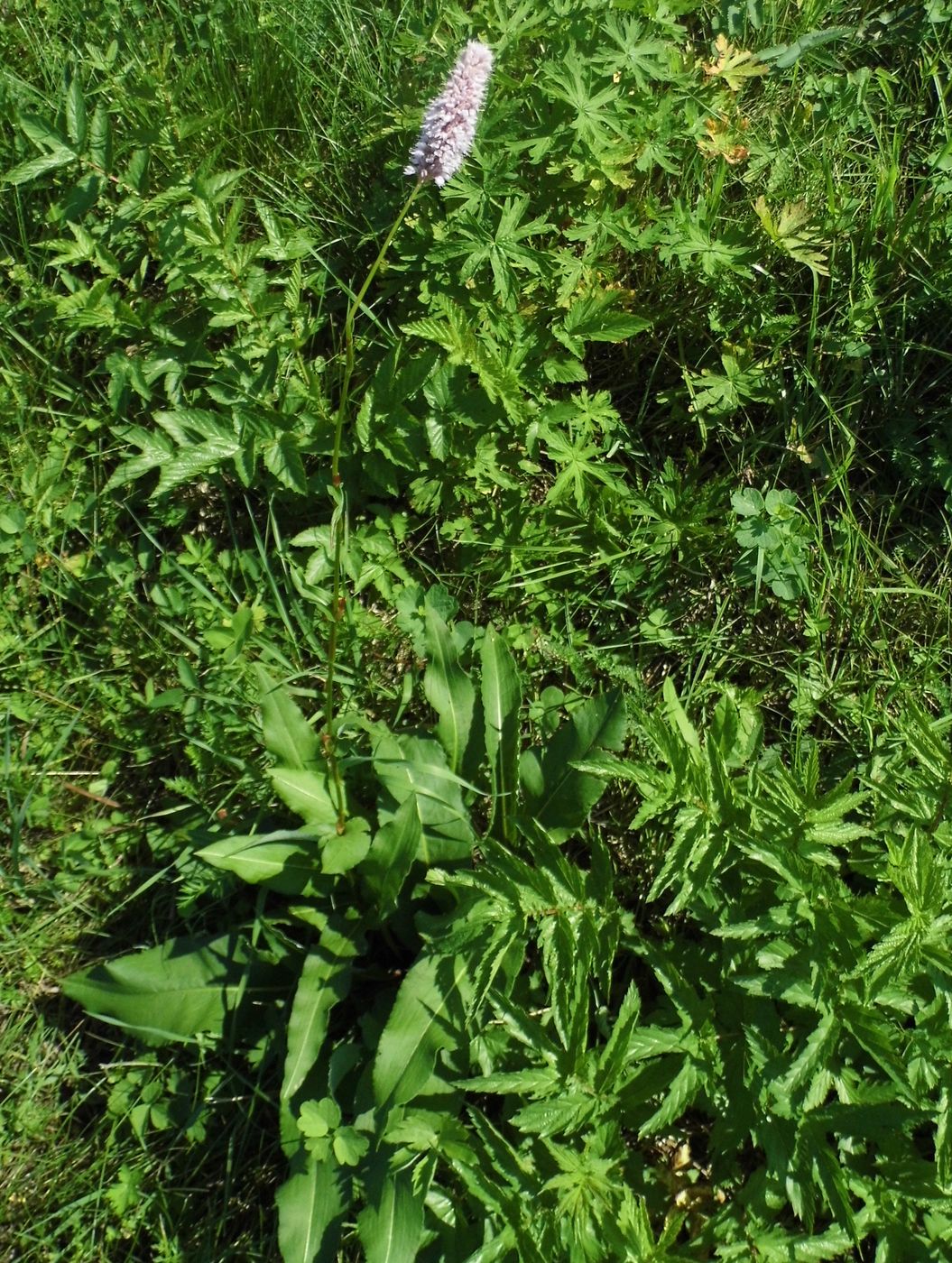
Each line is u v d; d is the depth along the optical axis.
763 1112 0.48
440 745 0.59
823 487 0.73
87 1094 0.57
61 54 0.81
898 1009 0.50
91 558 0.69
